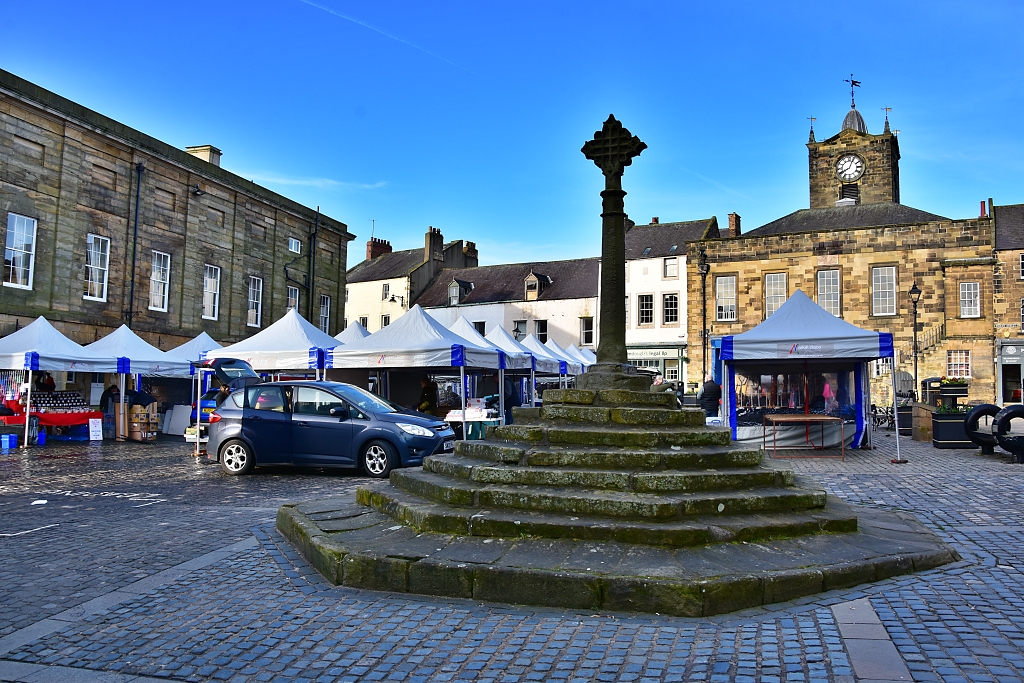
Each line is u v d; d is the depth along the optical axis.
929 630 4.13
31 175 20.27
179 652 4.14
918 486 9.70
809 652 3.86
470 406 17.22
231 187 27.66
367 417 11.66
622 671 3.71
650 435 6.50
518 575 4.86
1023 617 4.33
